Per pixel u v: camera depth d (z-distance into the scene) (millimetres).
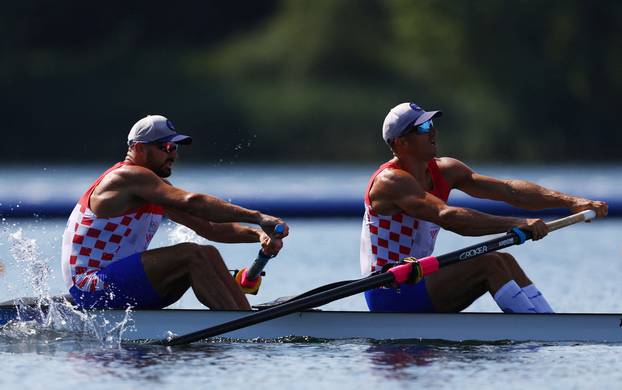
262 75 171375
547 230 27703
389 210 28359
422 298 28297
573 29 150875
